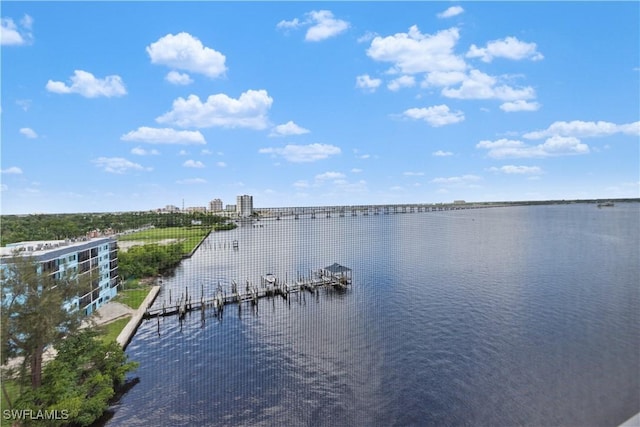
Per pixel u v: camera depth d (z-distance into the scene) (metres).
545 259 47.28
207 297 37.78
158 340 26.00
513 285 36.53
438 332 25.62
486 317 28.28
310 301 35.88
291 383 18.95
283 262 55.12
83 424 14.80
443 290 36.00
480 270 43.50
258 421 15.66
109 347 17.64
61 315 15.44
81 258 27.78
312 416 16.09
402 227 86.69
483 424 15.37
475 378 19.14
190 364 21.50
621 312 28.33
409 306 31.70
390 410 16.39
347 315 30.30
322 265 51.84
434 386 18.44
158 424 15.52
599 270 40.72
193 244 64.06
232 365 21.33
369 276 43.56
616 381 17.91
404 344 23.69
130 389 18.31
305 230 81.38
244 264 54.28
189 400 17.22
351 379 19.38
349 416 16.09
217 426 15.36
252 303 36.25
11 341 13.57
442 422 15.60
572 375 18.84
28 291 14.02
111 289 35.00
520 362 20.75
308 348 23.53
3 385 13.59
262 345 24.50
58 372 14.88
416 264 48.47
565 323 26.38
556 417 15.45
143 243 56.00
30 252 20.48
